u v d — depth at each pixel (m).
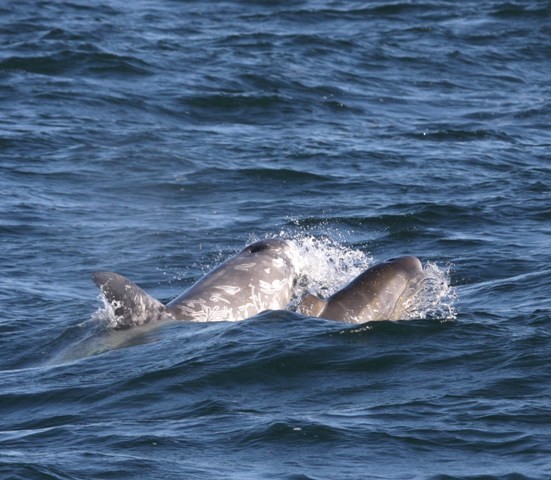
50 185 77.44
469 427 31.47
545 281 50.44
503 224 67.56
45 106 100.19
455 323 39.81
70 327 42.44
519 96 115.88
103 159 84.69
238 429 31.58
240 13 152.50
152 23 142.38
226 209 72.81
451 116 105.75
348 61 125.69
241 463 29.47
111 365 37.31
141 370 36.41
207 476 28.58
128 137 91.81
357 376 35.44
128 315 40.19
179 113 101.69
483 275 55.41
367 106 108.38
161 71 114.81
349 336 38.22
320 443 30.56
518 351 37.31
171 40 130.88
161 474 28.73
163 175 81.06
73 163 83.25
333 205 73.19
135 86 108.50
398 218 68.69
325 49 129.75
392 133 97.56
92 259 60.75
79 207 72.44
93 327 41.53
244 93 107.81
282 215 70.94
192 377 35.47
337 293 41.38
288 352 36.81
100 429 32.12
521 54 134.50
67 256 61.19
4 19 137.62
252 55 124.31
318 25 146.00
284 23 146.25
